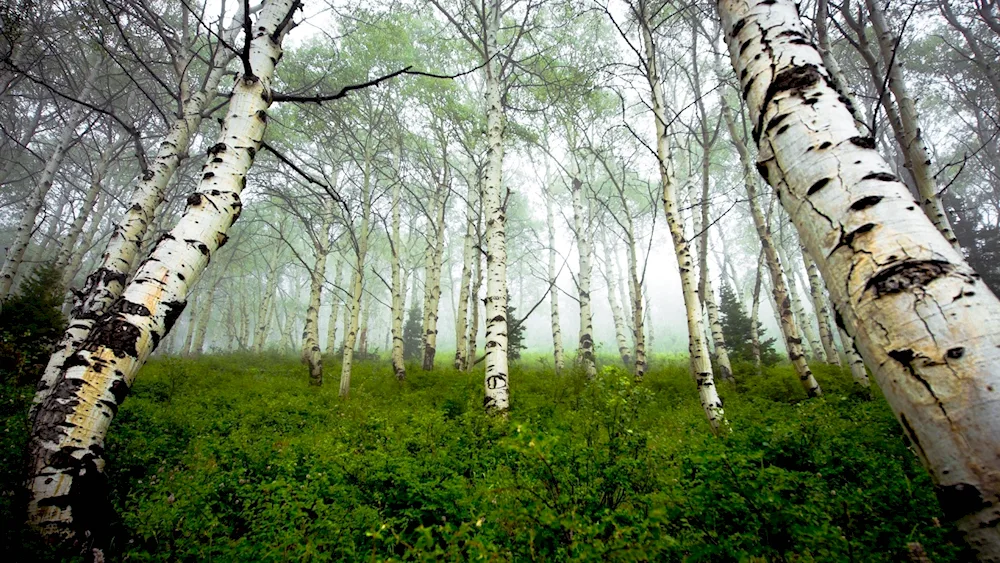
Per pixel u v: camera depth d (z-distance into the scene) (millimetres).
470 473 4309
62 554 2604
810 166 1743
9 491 3172
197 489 3406
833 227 1613
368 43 13102
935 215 6133
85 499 2861
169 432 5785
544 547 2484
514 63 10438
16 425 4246
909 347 1330
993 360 1213
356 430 5684
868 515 2891
